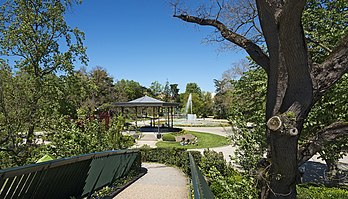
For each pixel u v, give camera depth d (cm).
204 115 4828
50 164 336
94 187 539
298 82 252
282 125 248
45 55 1077
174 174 882
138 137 1986
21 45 1012
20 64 1010
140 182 738
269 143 297
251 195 344
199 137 2145
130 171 807
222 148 1583
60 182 391
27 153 727
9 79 778
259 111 672
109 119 1140
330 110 602
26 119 784
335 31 618
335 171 763
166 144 1767
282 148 259
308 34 649
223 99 3881
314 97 258
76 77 1174
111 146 783
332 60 259
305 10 661
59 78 1116
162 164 1115
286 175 274
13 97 785
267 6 256
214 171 418
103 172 567
